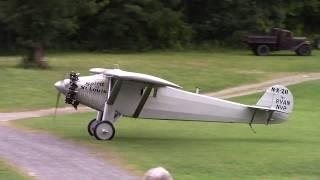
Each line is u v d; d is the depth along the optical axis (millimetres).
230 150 44688
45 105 79562
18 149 41156
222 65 130625
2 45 173875
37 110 75938
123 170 34688
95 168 34938
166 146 46094
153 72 114500
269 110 52875
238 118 52875
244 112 52875
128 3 186500
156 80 47750
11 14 113188
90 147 43531
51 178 31438
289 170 36719
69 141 46312
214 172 35375
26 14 112000
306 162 39594
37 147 42438
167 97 51156
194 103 51656
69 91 50031
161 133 55062
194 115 51750
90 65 122438
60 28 116375
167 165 37125
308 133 58938
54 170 33781
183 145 47094
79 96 50188
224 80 109188
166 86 49344
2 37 173750
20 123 58469
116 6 186125
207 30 196625
